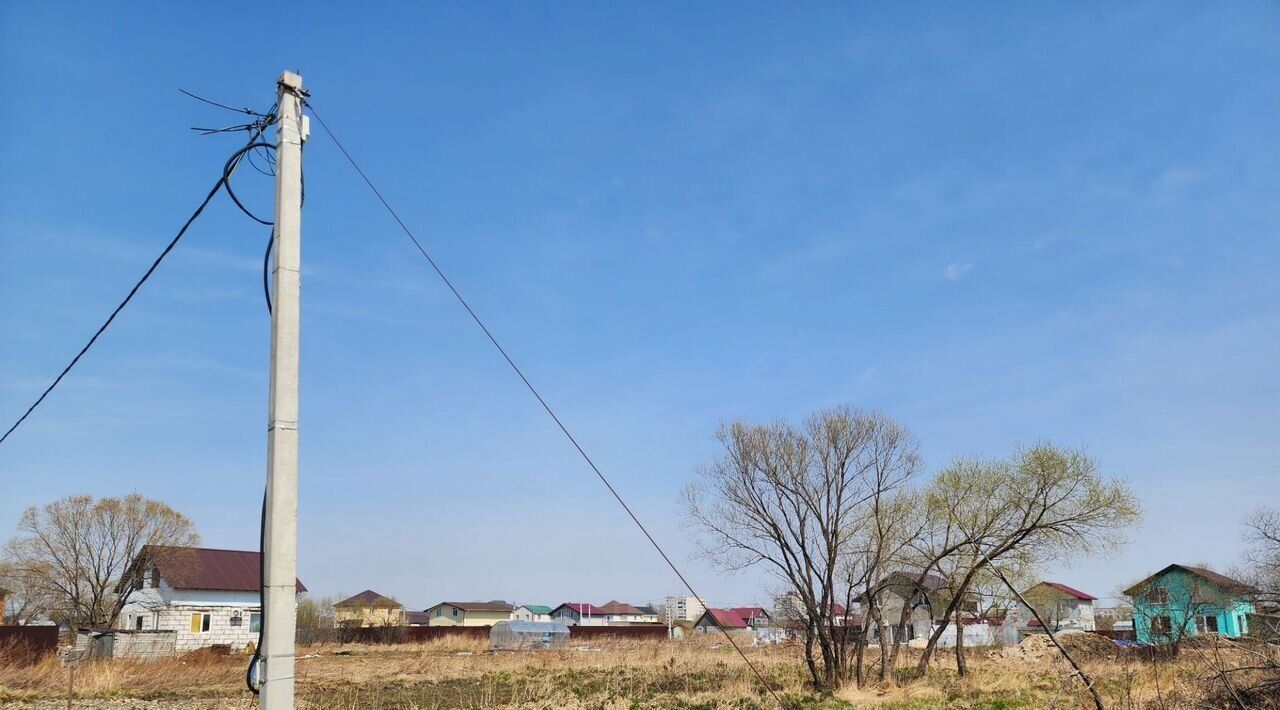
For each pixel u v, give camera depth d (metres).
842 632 32.03
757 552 32.66
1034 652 41.12
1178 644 31.23
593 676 39.28
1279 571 25.53
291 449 9.22
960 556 32.06
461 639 71.75
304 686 34.41
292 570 9.03
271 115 10.57
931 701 27.00
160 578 65.31
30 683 32.81
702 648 58.78
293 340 9.45
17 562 59.47
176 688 33.81
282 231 9.65
